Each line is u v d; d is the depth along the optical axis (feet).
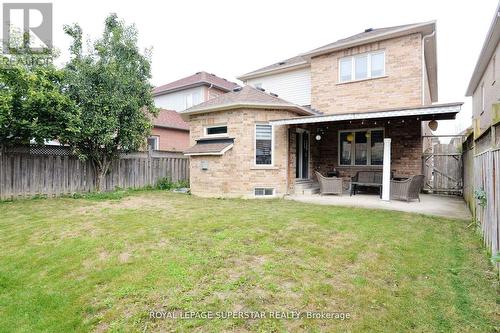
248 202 32.81
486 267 13.70
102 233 19.22
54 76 32.19
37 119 31.24
